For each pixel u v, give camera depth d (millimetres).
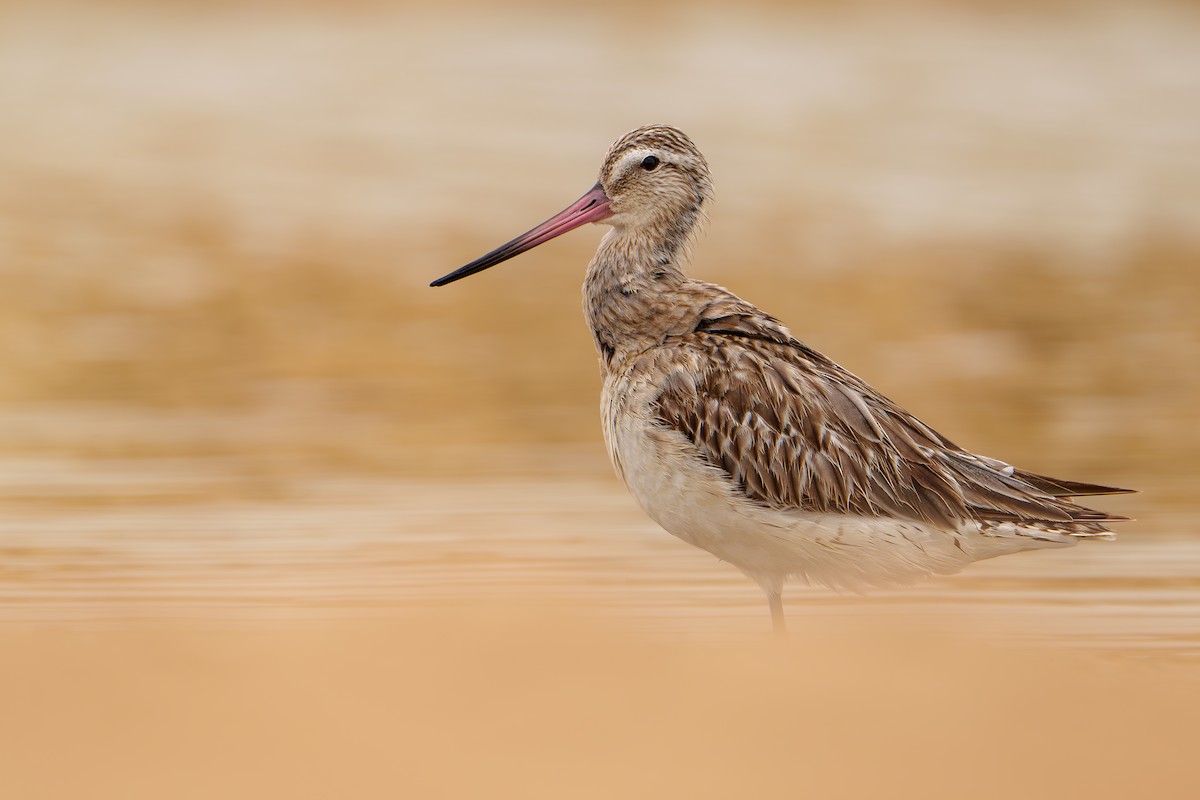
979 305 24203
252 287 24688
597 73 41031
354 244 27219
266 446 17844
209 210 29172
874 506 12273
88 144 34000
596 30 46281
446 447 17953
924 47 44312
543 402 19781
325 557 14211
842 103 38125
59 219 28219
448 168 32406
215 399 19719
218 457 17406
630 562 14336
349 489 16422
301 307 23766
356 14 48219
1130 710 10492
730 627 12727
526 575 13867
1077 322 23516
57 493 16047
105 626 12070
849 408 12500
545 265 26406
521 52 43531
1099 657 11930
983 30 46531
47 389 19891
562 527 15289
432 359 21516
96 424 18594
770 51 43781
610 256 13719
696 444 12422
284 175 31750
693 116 36719
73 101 37844
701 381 12531
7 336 21906
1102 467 17531
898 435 12453
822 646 11984
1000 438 18516
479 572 13891
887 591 13867
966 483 12305
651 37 45344
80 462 17141
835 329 22875
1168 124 36688
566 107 37688
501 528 15227
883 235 27922
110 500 15875
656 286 13469
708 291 13344
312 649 11273
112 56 42656
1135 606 13375
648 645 11875
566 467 17312
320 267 25797
